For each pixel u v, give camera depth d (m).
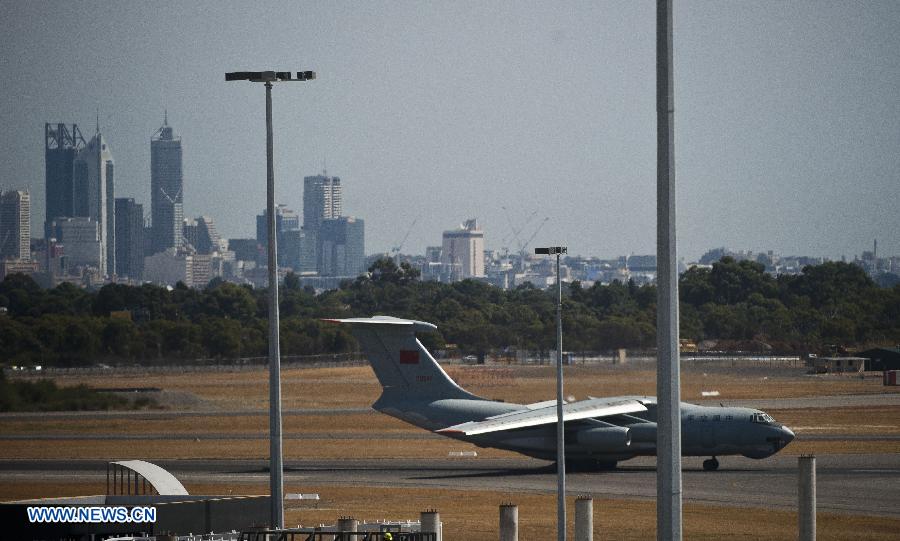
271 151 176.25
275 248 174.00
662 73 112.25
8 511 171.50
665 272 112.12
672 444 111.19
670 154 112.19
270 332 172.00
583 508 167.62
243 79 175.75
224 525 180.25
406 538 160.50
